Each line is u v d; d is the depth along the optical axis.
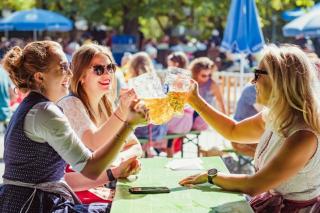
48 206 3.01
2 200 3.04
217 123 3.71
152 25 22.34
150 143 6.26
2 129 9.57
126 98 3.48
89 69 3.76
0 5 19.88
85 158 2.86
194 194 2.99
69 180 3.50
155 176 3.41
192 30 22.92
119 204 2.79
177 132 6.81
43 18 16.69
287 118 3.07
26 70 3.08
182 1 19.80
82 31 23.64
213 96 7.94
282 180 2.99
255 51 8.12
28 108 2.98
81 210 3.08
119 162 3.59
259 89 3.23
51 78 3.10
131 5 19.59
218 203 2.82
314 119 3.04
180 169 3.60
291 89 3.06
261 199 3.20
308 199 3.09
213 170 3.18
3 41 20.89
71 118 3.61
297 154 2.98
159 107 3.06
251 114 6.02
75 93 3.78
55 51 3.12
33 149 2.98
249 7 8.10
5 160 3.08
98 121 3.88
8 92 8.70
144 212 2.66
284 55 3.12
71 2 21.05
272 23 19.80
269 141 3.18
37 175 3.02
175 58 8.21
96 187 3.52
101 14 20.30
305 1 10.34
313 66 3.14
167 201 2.85
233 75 10.70
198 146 6.92
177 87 3.13
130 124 2.84
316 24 9.80
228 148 5.96
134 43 17.97
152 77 3.08
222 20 20.75
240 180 3.03
